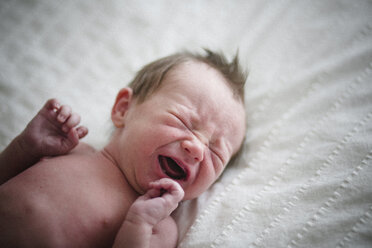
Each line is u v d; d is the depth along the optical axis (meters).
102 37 1.26
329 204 0.70
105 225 0.69
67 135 0.82
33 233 0.64
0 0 1.24
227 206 0.78
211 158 0.79
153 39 1.29
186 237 0.74
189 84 0.82
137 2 1.34
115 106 0.88
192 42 1.29
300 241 0.67
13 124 1.05
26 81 1.13
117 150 0.81
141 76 0.94
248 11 1.34
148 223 0.64
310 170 0.79
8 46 1.18
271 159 0.87
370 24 1.08
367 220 0.66
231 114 0.83
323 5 1.22
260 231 0.71
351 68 0.98
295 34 1.21
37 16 1.25
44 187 0.70
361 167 0.74
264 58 1.19
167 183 0.68
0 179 0.82
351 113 0.87
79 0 1.30
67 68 1.18
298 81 1.04
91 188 0.73
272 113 1.01
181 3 1.37
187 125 0.77
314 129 0.88
